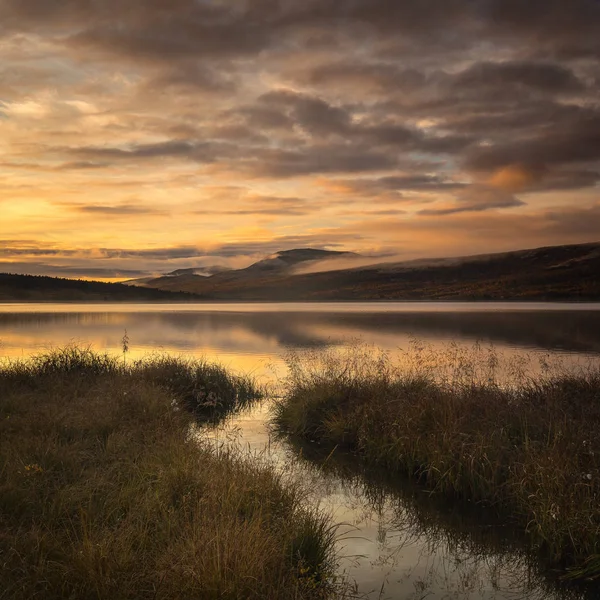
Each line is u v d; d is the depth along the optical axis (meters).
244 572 4.90
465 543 6.66
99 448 8.48
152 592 4.74
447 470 8.47
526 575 5.92
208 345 30.48
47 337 35.34
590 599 5.44
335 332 40.56
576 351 25.50
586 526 6.24
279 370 20.09
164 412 11.21
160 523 5.89
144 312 86.56
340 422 11.15
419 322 54.94
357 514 7.48
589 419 9.48
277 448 10.50
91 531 5.46
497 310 91.25
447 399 10.53
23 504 6.09
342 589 5.52
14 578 4.80
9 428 9.02
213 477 7.00
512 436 9.23
